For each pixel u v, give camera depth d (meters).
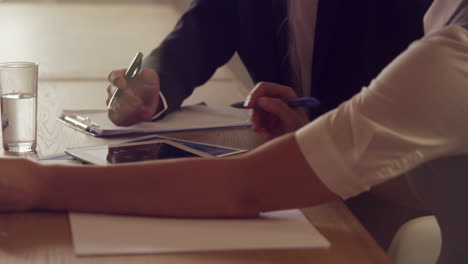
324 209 0.90
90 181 0.84
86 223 0.79
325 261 0.71
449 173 0.99
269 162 0.83
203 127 1.39
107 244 0.73
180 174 0.83
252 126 1.37
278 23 1.79
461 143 0.81
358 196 1.53
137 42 5.74
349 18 1.65
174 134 1.34
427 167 1.01
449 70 0.79
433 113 0.79
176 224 0.80
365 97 0.82
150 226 0.79
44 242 0.74
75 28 6.30
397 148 0.80
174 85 1.54
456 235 1.03
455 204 1.00
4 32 5.84
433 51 0.79
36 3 7.76
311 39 1.79
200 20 1.72
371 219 1.52
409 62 0.80
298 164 0.82
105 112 1.55
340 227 0.83
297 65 1.81
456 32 0.80
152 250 0.71
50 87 1.79
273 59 1.82
